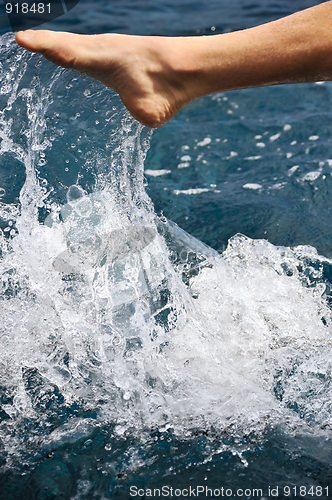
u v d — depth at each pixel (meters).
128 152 1.30
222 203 1.94
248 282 1.43
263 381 1.17
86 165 1.31
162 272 1.33
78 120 1.28
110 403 1.13
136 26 3.88
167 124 2.64
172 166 2.25
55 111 1.27
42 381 1.18
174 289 1.32
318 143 2.38
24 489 0.91
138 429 1.06
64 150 1.30
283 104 2.84
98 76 1.13
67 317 1.27
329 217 1.82
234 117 2.72
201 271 1.44
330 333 1.29
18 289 1.29
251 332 1.29
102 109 1.27
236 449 1.00
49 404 1.12
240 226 1.79
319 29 1.06
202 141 2.46
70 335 1.25
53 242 1.30
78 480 0.93
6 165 1.36
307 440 1.02
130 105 1.14
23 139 1.28
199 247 1.54
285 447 1.00
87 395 1.15
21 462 0.97
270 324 1.31
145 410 1.11
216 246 1.68
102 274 1.30
